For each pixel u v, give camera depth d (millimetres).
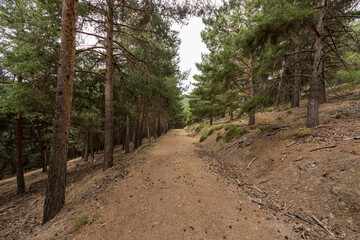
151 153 11305
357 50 7426
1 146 11625
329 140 5367
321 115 8086
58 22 6871
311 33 7496
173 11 6660
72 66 4688
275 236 2977
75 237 2957
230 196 4773
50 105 8156
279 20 5898
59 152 4535
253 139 8875
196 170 7234
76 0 4699
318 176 4367
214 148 12812
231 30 13055
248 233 3051
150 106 20906
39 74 7297
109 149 8547
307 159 5137
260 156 7207
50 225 3836
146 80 9852
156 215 3623
